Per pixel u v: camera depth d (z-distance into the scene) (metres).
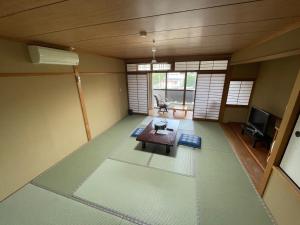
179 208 1.99
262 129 3.36
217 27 1.81
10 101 2.14
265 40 2.28
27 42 2.30
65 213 1.93
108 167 2.82
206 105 5.11
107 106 4.65
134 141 3.84
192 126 4.79
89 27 1.75
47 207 2.02
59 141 3.02
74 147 3.44
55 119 2.90
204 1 1.13
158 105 6.33
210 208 1.99
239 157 3.12
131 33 2.06
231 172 2.68
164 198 2.14
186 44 2.95
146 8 1.25
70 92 3.22
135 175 2.61
